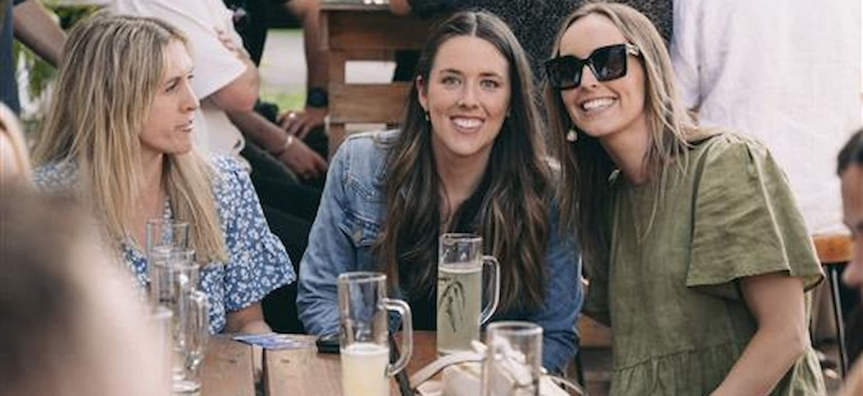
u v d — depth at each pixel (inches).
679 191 112.0
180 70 121.0
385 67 263.1
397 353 113.7
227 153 173.9
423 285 124.5
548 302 122.9
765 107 158.9
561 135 117.3
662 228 112.7
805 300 113.1
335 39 182.9
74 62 121.8
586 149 118.0
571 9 156.0
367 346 95.7
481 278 107.5
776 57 158.1
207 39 167.3
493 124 120.6
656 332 113.8
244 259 130.2
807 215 159.5
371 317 95.6
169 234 111.3
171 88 120.9
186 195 124.4
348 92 183.2
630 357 115.8
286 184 178.9
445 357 99.8
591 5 114.1
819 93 159.5
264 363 110.9
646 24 112.7
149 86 119.3
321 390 102.7
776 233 108.4
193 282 98.3
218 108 171.8
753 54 158.1
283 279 132.2
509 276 122.0
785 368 109.5
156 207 123.8
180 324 97.3
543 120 140.8
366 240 126.7
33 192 39.0
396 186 124.5
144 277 121.0
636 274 115.0
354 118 183.8
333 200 128.6
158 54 120.0
